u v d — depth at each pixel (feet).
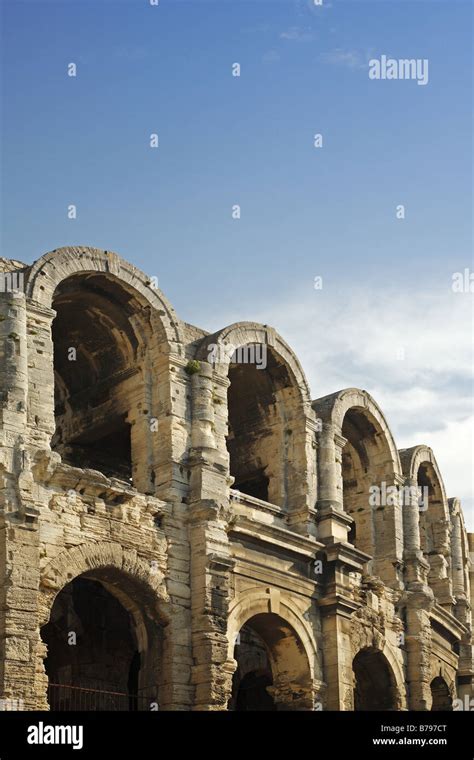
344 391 218.79
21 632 149.48
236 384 211.20
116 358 190.80
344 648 197.98
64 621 187.93
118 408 188.14
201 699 170.60
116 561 166.61
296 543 195.42
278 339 205.77
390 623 218.79
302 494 202.90
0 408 157.38
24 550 152.56
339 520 204.33
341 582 200.54
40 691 150.00
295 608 193.98
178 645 172.04
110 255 181.68
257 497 215.10
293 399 207.92
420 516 250.16
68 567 160.25
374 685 217.36
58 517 160.97
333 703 194.08
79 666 187.52
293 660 194.59
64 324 190.90
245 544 187.93
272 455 207.31
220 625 174.70
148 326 187.32
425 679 220.64
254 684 221.87
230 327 196.13
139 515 172.55
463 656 246.88
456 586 254.88
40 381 164.45
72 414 196.13
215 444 185.26
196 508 178.40
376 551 227.61
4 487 153.79
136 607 172.86
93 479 165.37
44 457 159.63
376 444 232.12
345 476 233.55
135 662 197.16
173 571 174.70
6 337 160.97
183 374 186.50
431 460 248.73
